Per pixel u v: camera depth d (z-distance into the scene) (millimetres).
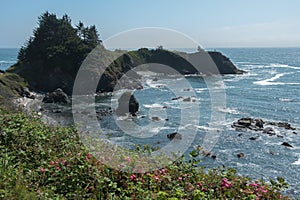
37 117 12102
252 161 21297
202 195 5742
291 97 49656
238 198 5984
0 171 6027
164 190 6105
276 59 171875
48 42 63781
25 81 55844
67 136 8883
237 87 60656
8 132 8188
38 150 7539
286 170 20016
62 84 56344
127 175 6348
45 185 6129
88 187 5980
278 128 30250
